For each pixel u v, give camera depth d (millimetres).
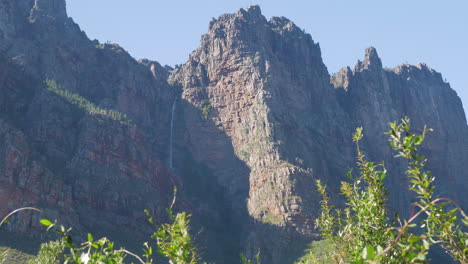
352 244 15750
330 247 16750
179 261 10078
